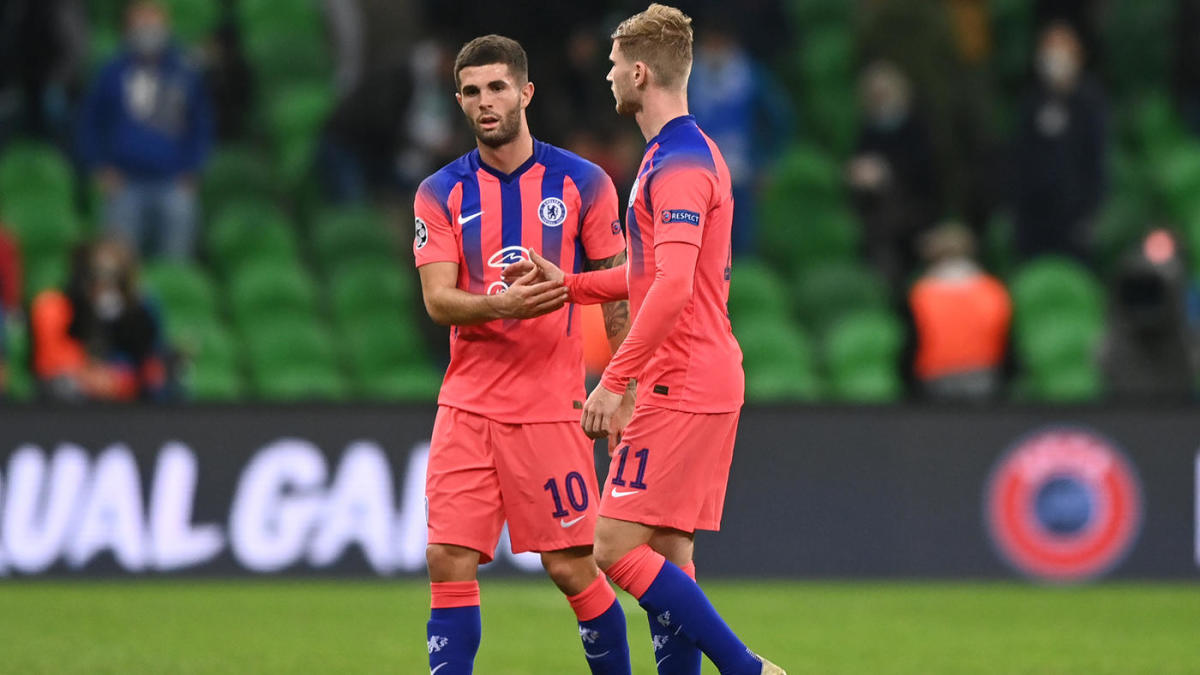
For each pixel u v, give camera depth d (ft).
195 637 85.92
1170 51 182.70
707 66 149.89
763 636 88.79
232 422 111.65
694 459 57.31
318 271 151.74
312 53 174.70
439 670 58.23
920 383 127.44
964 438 117.08
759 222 159.84
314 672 74.02
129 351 119.44
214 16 176.45
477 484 58.95
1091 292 147.02
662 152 56.80
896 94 148.46
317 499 111.96
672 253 55.21
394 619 94.17
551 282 57.21
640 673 74.38
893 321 141.59
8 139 155.63
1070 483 117.08
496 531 59.62
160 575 110.11
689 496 57.47
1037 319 145.59
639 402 57.72
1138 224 162.09
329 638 86.07
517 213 59.88
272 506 111.55
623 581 57.26
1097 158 150.00
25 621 91.30
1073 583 116.37
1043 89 150.61
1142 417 117.39
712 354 57.52
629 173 142.00
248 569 111.14
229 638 85.66
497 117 58.70
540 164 60.39
